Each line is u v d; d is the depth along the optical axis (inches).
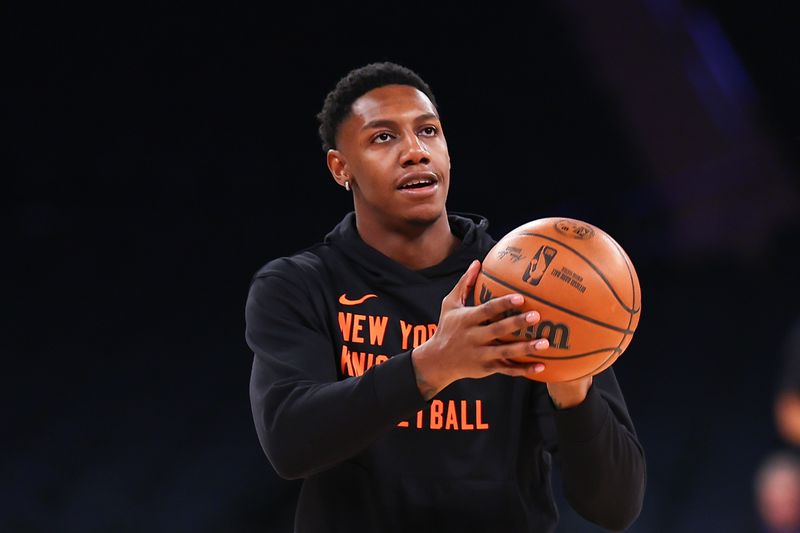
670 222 1330.0
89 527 1017.5
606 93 1243.2
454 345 174.7
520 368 179.5
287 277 217.9
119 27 1156.5
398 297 219.5
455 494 208.2
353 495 209.9
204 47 1192.8
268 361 206.5
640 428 1135.0
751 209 1293.1
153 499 1047.0
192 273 1326.3
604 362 183.8
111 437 1128.8
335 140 230.7
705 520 995.3
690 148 1269.7
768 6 1128.2
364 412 181.5
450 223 237.1
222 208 1360.7
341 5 1171.9
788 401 293.7
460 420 211.0
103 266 1330.0
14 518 1020.5
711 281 1328.7
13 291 1283.2
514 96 1256.8
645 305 1317.7
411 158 215.3
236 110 1249.4
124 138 1262.3
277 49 1204.5
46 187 1299.2
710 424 1130.7
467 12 1179.9
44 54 1173.7
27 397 1175.0
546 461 223.6
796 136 1218.6
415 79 229.0
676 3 1144.2
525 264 179.5
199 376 1213.7
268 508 1027.9
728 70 1190.3
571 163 1312.7
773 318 1258.6
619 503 206.1
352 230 227.6
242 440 1116.5
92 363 1221.7
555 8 1173.7
